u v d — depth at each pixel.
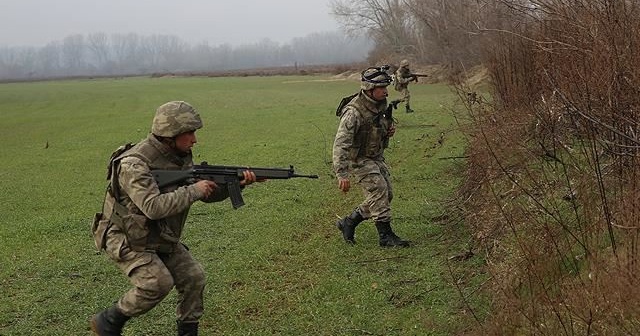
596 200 5.45
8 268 7.36
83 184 12.75
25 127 26.02
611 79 5.31
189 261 4.84
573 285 4.38
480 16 10.14
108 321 4.64
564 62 6.29
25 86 75.19
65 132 23.19
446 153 12.17
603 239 4.91
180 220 4.70
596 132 5.50
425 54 42.88
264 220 8.80
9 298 6.39
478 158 7.63
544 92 7.44
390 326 5.12
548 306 4.29
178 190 4.43
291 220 8.70
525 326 4.34
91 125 24.95
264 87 45.78
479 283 5.54
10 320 5.83
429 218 8.09
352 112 6.85
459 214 7.54
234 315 5.67
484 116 9.00
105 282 6.76
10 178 14.02
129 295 4.57
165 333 5.38
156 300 4.53
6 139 22.34
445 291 5.63
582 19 5.88
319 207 9.38
